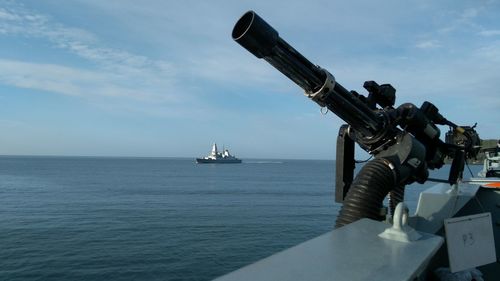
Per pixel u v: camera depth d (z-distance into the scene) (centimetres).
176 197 7725
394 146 342
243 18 268
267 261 191
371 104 353
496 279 472
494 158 698
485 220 343
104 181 12462
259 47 270
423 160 349
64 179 13288
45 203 6612
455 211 453
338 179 375
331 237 238
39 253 3284
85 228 4369
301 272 177
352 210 317
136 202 6838
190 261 3088
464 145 428
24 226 4466
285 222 4750
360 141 359
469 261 322
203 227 4425
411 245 225
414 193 4053
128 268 2908
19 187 9912
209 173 18862
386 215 340
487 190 589
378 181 327
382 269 184
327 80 294
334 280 170
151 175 16562
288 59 283
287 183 12300
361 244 224
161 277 2728
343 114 320
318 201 7094
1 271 2820
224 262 3069
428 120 381
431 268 401
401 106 372
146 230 4253
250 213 5494
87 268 2902
